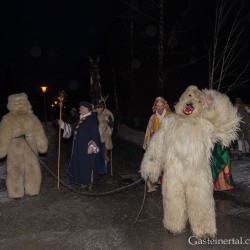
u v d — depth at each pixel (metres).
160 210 4.59
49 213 4.54
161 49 14.12
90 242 3.58
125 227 4.00
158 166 3.83
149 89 20.78
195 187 3.57
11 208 4.77
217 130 3.68
